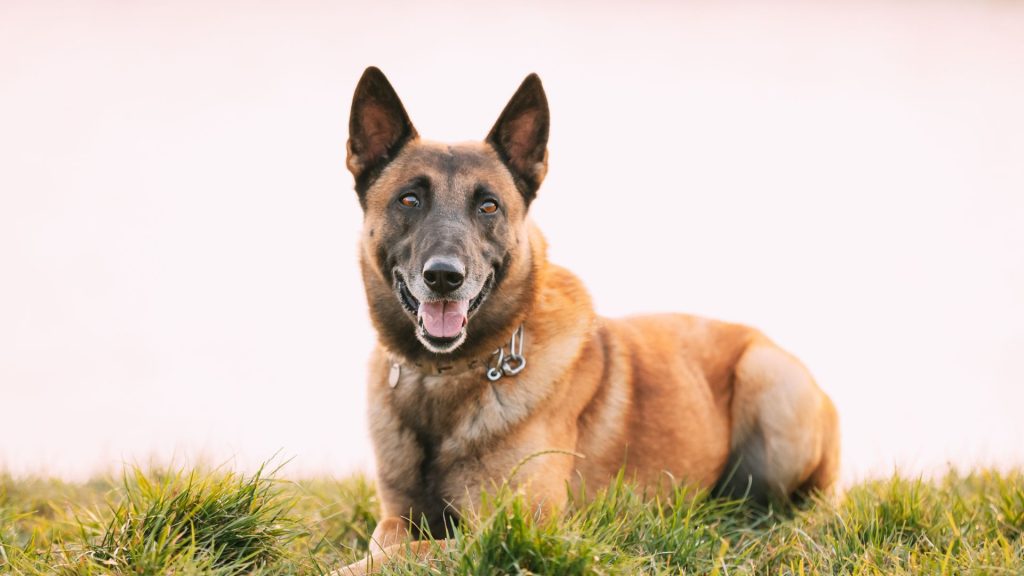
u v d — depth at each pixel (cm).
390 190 514
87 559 392
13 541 449
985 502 512
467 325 494
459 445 491
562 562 363
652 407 542
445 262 461
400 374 516
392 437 512
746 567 420
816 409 580
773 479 579
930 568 400
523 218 522
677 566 397
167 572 379
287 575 413
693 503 473
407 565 392
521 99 527
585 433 518
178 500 421
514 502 377
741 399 586
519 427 487
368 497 576
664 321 603
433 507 503
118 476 667
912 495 486
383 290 517
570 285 553
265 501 439
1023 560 402
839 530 464
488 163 518
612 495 449
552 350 507
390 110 525
